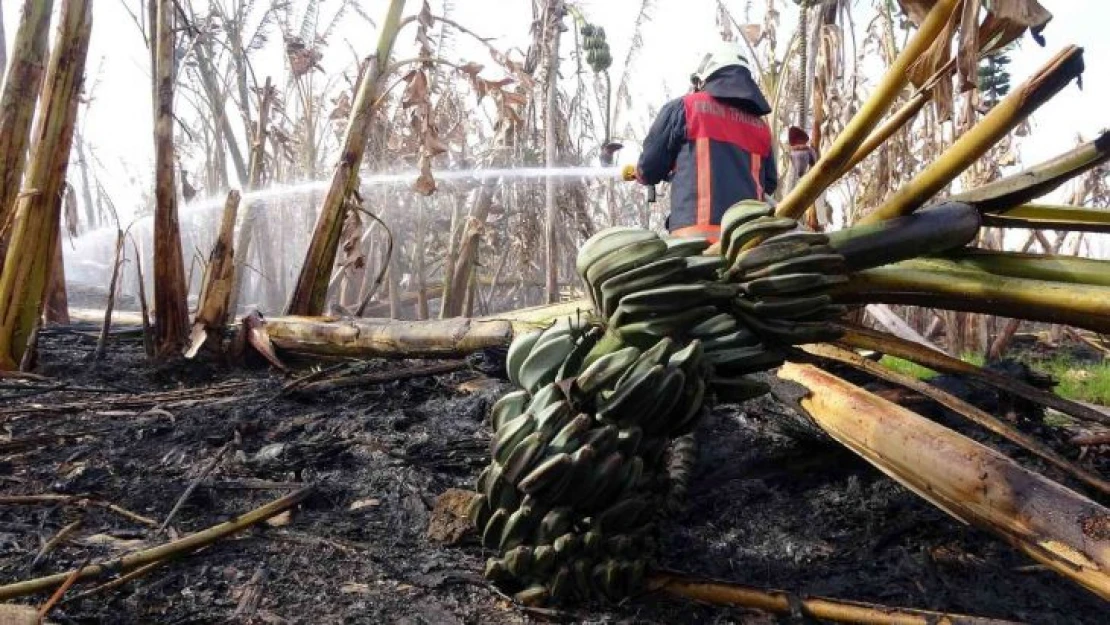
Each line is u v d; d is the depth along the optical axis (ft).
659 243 6.18
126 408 11.22
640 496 6.26
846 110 21.65
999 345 27.43
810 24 19.92
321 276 15.19
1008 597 6.52
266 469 8.95
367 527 7.59
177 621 5.75
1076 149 6.29
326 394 11.84
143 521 7.46
